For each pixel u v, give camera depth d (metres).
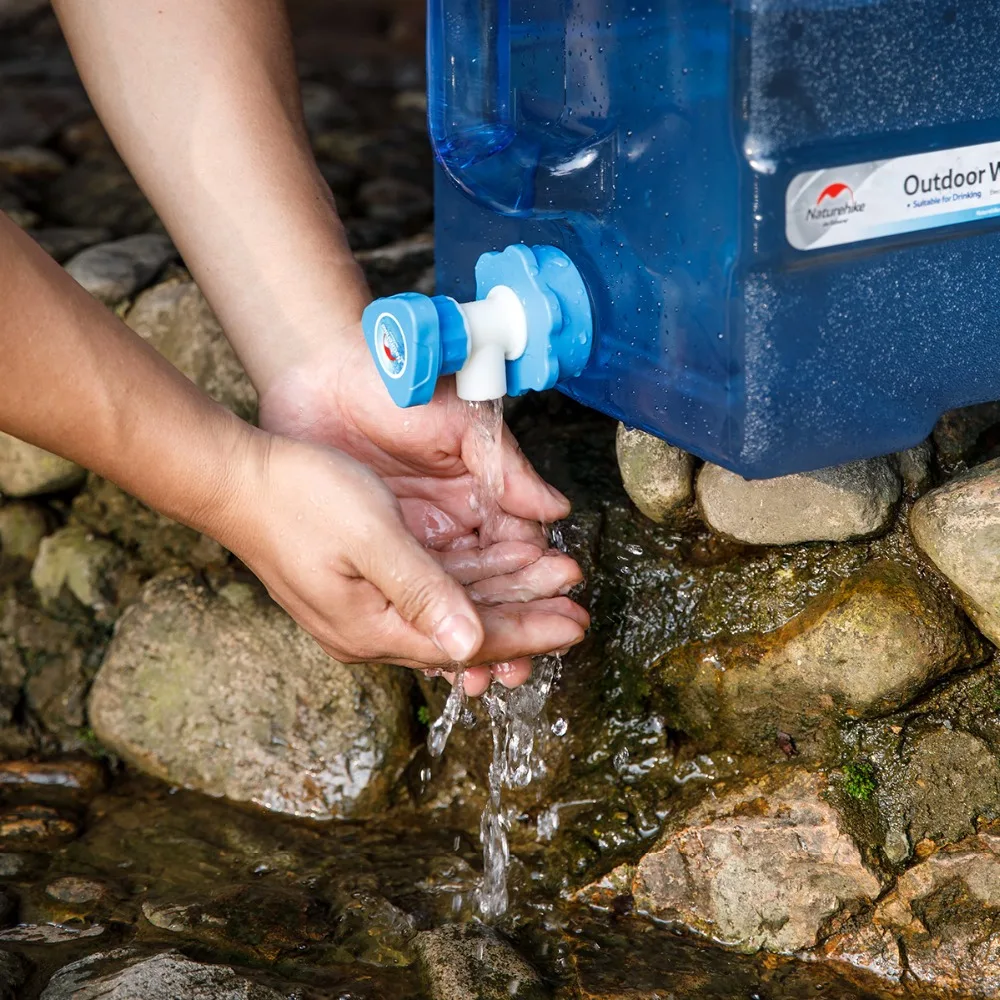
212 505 1.32
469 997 1.35
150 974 1.36
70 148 3.08
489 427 1.45
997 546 1.40
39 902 1.55
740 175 1.09
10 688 1.99
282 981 1.39
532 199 1.37
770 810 1.51
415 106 3.48
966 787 1.48
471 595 1.44
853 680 1.50
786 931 1.47
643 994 1.38
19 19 4.05
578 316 1.34
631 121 1.21
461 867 1.63
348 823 1.75
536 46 1.31
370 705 1.79
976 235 1.21
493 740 1.64
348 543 1.27
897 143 1.14
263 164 1.53
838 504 1.53
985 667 1.52
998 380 1.30
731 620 1.62
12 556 2.12
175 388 1.29
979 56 1.15
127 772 1.88
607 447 1.87
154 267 2.27
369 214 2.73
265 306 1.53
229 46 1.53
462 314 1.30
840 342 1.18
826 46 1.08
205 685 1.83
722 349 1.16
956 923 1.42
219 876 1.62
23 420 1.22
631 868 1.55
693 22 1.11
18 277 1.16
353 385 1.49
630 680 1.69
